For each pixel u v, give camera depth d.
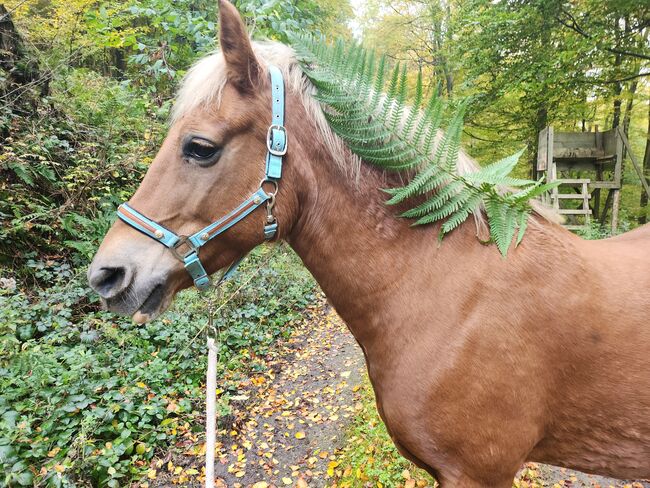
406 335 1.16
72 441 2.29
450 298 1.12
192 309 3.68
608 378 1.09
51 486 1.94
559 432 1.20
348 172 1.18
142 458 2.44
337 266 1.21
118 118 4.98
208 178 1.10
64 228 3.81
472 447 1.12
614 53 6.29
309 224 1.22
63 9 5.43
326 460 2.65
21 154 3.81
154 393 2.81
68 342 2.99
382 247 1.19
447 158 1.14
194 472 2.43
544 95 6.78
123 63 8.77
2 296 3.00
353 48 1.15
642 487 2.17
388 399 1.21
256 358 3.82
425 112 1.14
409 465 2.34
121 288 1.11
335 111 1.16
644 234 1.41
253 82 1.10
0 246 3.44
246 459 2.67
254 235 1.16
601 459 1.19
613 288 1.11
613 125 8.91
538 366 1.10
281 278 5.07
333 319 4.91
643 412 1.09
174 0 3.68
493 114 8.20
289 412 3.15
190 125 1.09
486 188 1.12
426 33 10.88
